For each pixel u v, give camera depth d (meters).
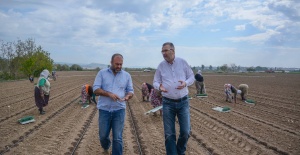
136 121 12.05
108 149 7.62
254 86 33.50
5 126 10.81
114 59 6.25
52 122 11.70
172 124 6.10
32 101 18.09
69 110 14.81
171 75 6.05
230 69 136.25
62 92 24.09
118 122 6.28
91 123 11.66
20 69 40.78
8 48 42.53
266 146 8.42
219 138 9.25
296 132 10.08
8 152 7.61
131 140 8.99
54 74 41.06
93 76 55.97
